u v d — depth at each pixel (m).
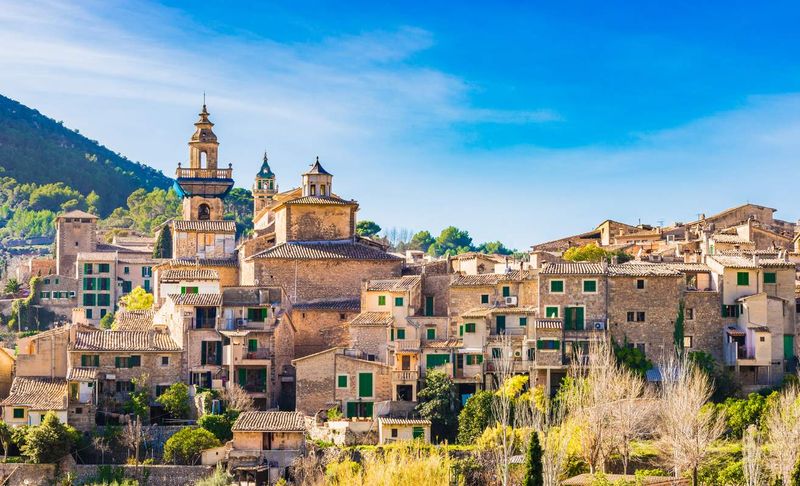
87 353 133.12
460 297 141.88
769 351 136.12
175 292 146.75
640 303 138.12
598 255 172.62
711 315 138.75
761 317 137.25
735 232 196.62
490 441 119.00
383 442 125.50
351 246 160.25
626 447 115.75
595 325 137.00
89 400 128.38
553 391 134.12
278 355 139.62
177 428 127.69
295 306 150.25
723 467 112.56
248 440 122.38
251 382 137.62
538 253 166.50
